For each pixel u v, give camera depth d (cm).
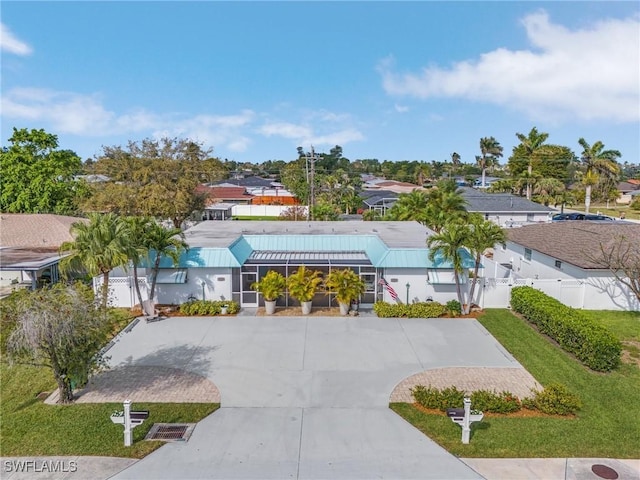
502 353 2011
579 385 1714
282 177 10938
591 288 2630
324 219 5141
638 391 1667
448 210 3991
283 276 2641
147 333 2227
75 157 5059
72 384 1589
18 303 1430
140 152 5109
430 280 2544
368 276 2631
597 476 1194
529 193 7444
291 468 1227
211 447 1320
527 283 2655
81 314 1458
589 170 6775
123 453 1285
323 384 1716
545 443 1338
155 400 1585
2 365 1833
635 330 2297
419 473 1205
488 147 10388
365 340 2148
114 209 4662
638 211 8150
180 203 4825
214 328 2298
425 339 2166
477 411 1375
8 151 4712
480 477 1189
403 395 1638
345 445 1333
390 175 14875
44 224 3738
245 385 1702
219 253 2575
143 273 3012
